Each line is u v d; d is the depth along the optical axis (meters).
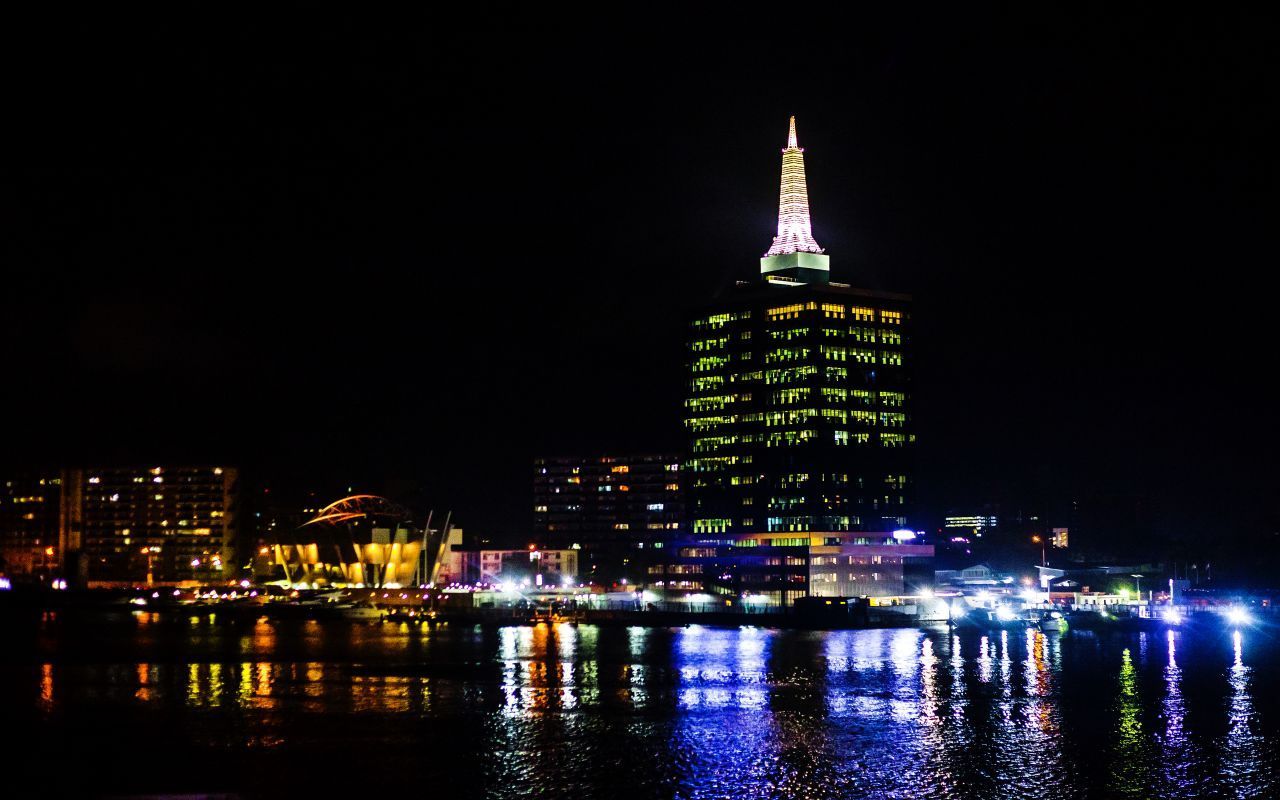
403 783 138.12
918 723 170.75
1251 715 177.25
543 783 138.00
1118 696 195.75
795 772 142.50
